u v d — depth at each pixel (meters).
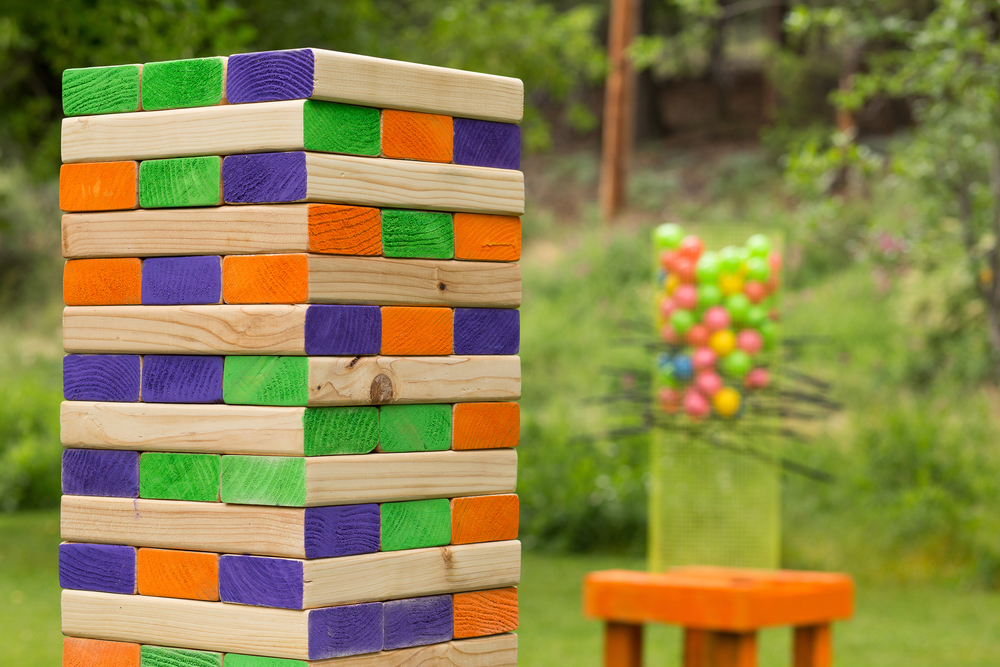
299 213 2.24
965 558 7.89
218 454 2.30
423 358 2.39
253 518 2.26
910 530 8.05
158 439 2.36
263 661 2.24
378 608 2.31
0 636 5.36
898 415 9.07
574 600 6.95
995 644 5.95
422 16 11.72
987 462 8.67
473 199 2.47
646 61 9.61
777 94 24.38
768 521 3.36
